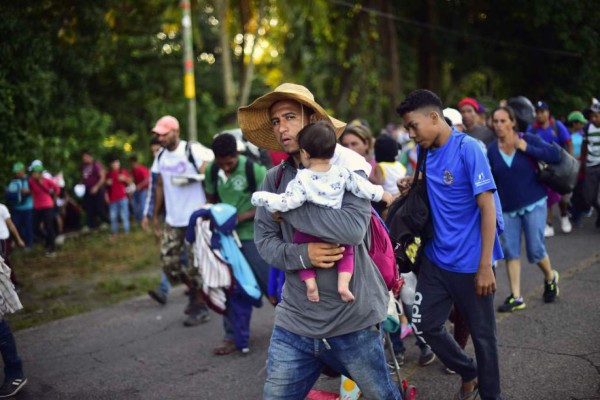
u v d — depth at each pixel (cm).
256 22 2269
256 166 516
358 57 2094
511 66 1755
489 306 341
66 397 448
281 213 269
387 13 1864
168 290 698
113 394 450
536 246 559
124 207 1328
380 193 267
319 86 2495
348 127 490
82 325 636
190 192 602
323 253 262
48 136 1156
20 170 1098
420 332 353
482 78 1981
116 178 1318
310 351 274
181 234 611
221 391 444
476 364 360
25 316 686
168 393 446
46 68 1004
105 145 1700
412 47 2038
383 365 277
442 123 344
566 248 806
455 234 341
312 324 269
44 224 1143
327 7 1981
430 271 351
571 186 543
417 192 354
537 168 546
